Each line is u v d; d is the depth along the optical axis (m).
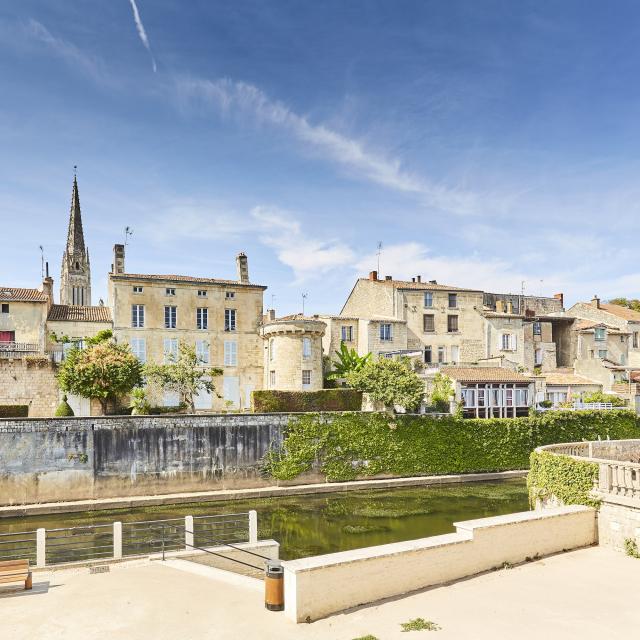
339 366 49.62
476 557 13.87
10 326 41.56
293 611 10.89
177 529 25.52
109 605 11.84
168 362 43.06
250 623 10.84
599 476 16.98
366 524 27.17
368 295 57.09
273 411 37.53
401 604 11.83
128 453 32.06
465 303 56.00
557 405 49.34
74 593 12.66
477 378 43.16
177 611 11.49
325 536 25.08
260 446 35.00
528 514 15.63
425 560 12.88
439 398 42.88
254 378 47.31
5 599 12.28
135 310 44.47
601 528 16.52
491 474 39.66
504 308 65.25
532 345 58.84
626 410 45.50
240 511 29.97
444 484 37.75
